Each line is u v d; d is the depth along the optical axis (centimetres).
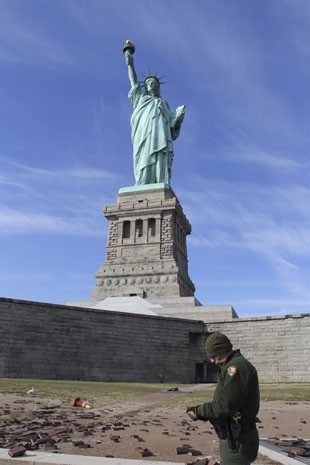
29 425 1561
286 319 5288
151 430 1537
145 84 11094
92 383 4038
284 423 1838
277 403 2606
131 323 5194
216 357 646
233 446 602
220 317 6309
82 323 4891
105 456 1068
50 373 4581
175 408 2238
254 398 618
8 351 4412
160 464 932
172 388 3419
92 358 4853
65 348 4728
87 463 930
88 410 2131
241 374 607
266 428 1688
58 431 1384
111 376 4906
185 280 9319
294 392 3294
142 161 10150
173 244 9088
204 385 4209
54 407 2167
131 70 11069
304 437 1476
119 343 5053
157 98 10662
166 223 9231
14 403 2288
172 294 8425
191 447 1212
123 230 9519
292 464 990
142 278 8762
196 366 5528
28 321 4588
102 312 5041
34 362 4522
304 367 5050
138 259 9019
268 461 1038
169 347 5362
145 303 6950
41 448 1152
